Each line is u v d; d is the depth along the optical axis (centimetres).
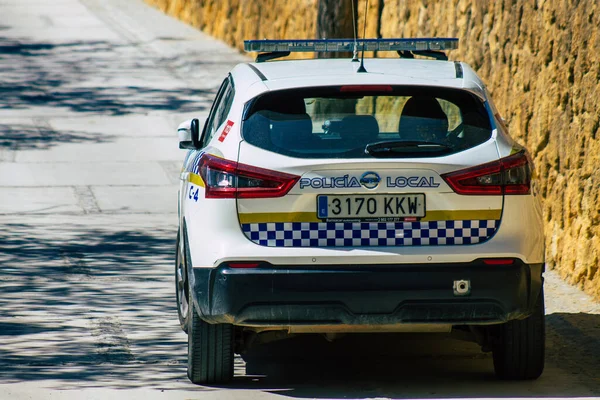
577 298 3269
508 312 2194
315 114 2292
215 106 2734
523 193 2214
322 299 2155
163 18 12075
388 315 2169
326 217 2169
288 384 2428
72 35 10794
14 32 10850
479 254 2172
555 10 3569
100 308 3206
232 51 10012
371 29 6053
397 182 2172
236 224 2189
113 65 9275
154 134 6712
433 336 2917
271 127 2252
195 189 2317
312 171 2173
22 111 7319
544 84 3669
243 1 9800
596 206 3266
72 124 6938
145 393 2341
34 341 2828
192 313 2338
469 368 2580
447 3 4859
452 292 2159
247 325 2212
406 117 2280
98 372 2534
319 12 5731
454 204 2177
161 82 8588
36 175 5538
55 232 4372
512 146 2261
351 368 2591
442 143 2227
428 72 2397
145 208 4900
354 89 2284
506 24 4047
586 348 2764
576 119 3416
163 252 4059
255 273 2156
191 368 2383
